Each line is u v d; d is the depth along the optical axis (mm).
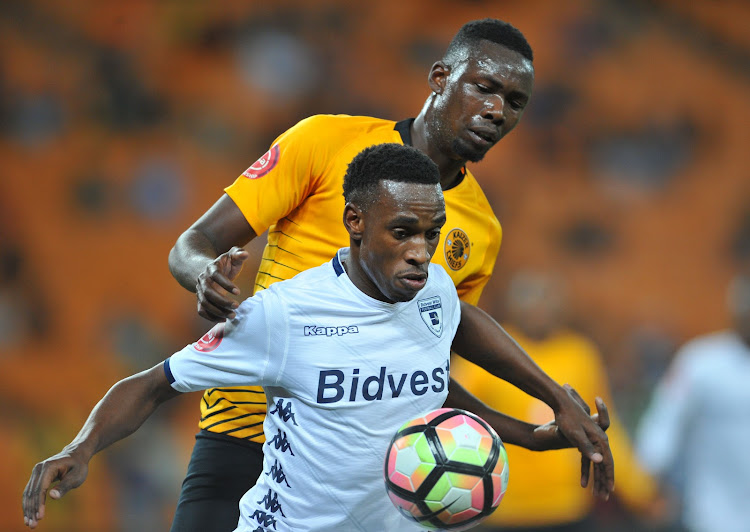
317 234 12641
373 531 11141
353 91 66000
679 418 23031
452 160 12922
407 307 10844
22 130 60656
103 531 33438
